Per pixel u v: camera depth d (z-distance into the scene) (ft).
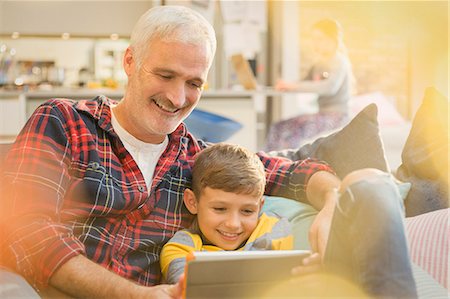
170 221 4.67
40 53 17.69
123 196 4.42
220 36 19.52
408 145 5.18
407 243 2.97
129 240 4.46
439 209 4.71
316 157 5.20
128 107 4.57
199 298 3.20
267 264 3.27
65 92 13.44
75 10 17.53
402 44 20.54
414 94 20.43
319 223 4.04
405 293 2.90
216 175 4.50
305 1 20.27
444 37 19.89
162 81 4.41
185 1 18.16
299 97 20.08
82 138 4.42
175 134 4.90
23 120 13.32
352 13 20.44
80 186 4.31
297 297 3.31
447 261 4.00
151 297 3.51
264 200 4.91
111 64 18.12
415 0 20.04
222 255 3.17
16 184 4.06
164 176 4.71
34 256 3.85
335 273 3.22
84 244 4.26
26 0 17.29
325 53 14.82
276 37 20.39
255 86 14.78
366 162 4.82
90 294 3.75
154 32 4.39
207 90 14.34
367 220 2.95
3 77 16.10
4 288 3.51
